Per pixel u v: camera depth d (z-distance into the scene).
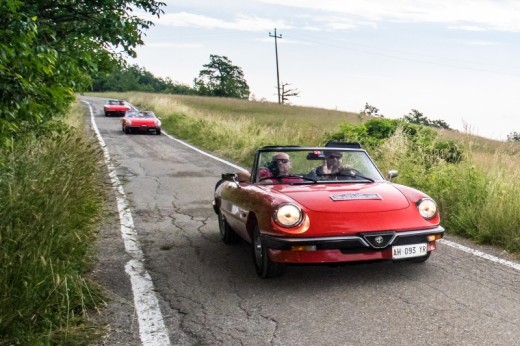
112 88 144.12
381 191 5.07
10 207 4.23
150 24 8.26
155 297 4.50
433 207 4.85
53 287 3.78
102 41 8.02
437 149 10.91
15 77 4.04
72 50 7.39
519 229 6.02
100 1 7.50
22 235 3.77
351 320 3.87
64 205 5.00
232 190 5.95
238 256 5.88
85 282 4.35
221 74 145.75
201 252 6.07
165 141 23.52
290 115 46.56
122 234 6.98
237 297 4.46
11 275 3.56
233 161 16.41
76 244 4.96
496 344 3.39
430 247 4.79
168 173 13.52
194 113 37.62
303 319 3.92
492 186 7.25
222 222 6.69
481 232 6.25
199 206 9.17
